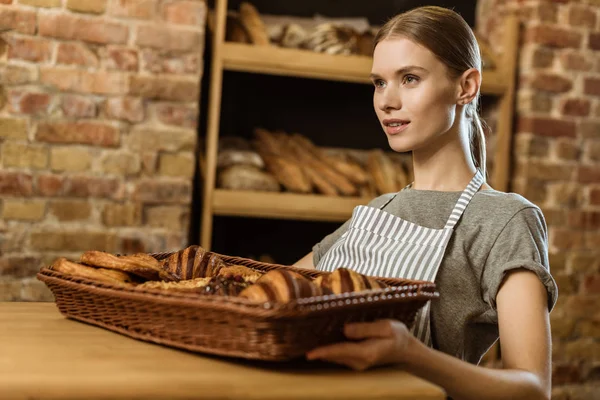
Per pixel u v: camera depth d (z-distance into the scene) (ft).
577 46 9.32
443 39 4.38
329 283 3.32
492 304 4.10
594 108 9.43
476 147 5.04
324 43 8.62
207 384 2.87
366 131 9.85
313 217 8.50
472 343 4.36
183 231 8.16
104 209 7.95
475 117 5.00
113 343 3.51
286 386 2.92
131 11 7.91
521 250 4.06
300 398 2.87
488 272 4.16
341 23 9.27
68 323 3.96
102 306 3.76
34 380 2.78
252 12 8.80
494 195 4.38
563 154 9.35
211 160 8.23
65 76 7.77
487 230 4.25
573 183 9.40
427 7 4.55
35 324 3.90
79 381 2.80
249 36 8.56
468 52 4.52
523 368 3.76
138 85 7.96
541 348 3.82
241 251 9.56
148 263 3.94
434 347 4.26
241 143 8.91
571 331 9.41
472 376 3.48
